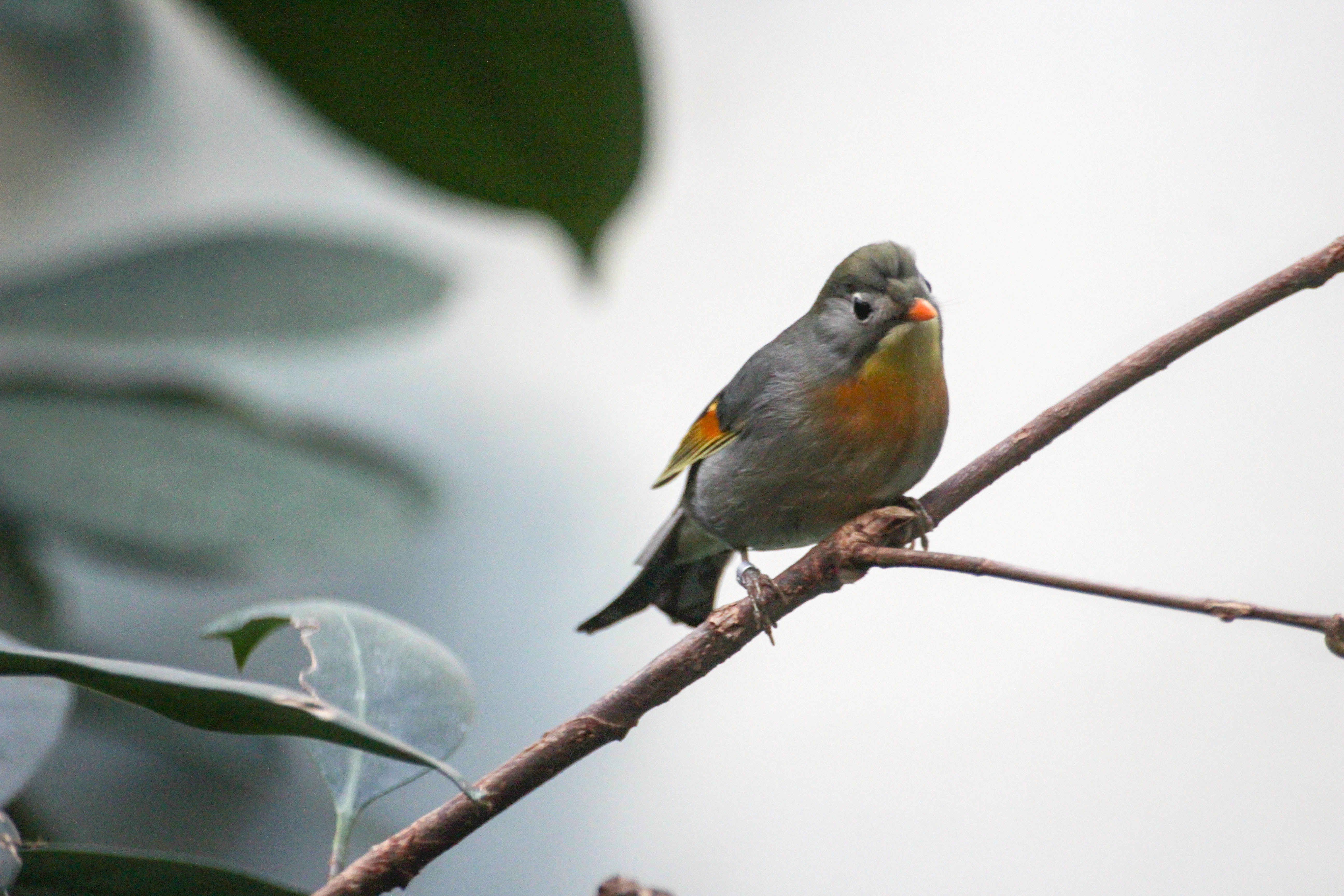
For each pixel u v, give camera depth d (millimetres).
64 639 6250
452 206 4758
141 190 12766
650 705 3939
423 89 4578
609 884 3891
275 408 6789
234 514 6270
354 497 6418
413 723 4188
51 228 12320
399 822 11211
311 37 4461
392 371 12914
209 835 8578
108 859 3580
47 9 10164
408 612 12227
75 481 6176
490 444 13117
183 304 6164
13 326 6047
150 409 6309
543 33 4375
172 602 10320
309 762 8062
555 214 4746
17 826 5777
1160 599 3514
